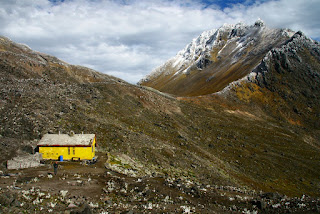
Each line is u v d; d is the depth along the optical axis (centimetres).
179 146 8425
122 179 3525
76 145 4681
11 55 12681
